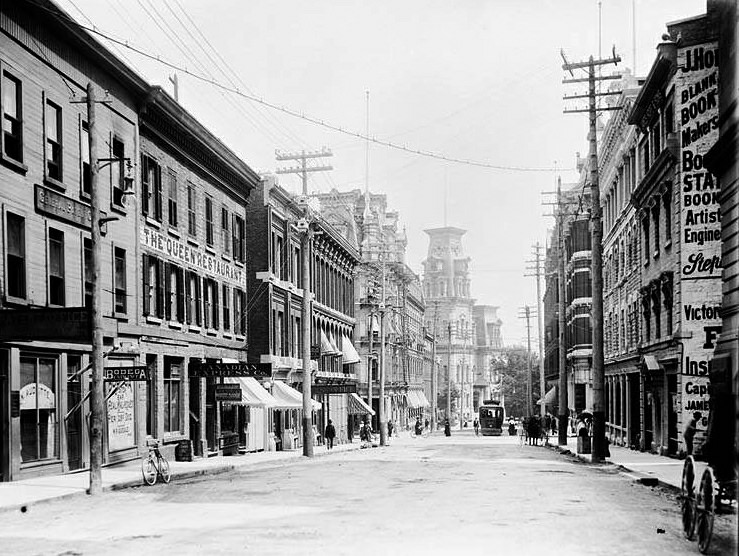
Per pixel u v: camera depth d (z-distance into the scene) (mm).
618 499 18297
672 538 12547
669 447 34250
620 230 48812
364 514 15430
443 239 160750
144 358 30062
